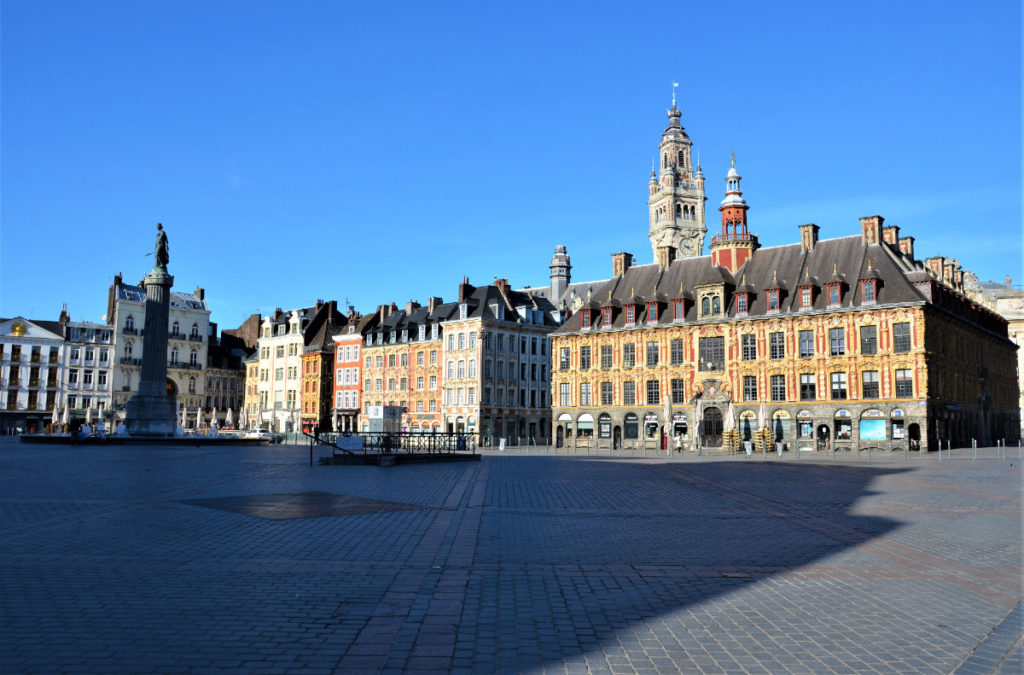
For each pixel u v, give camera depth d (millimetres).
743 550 14031
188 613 9445
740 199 78188
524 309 100000
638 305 79812
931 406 63500
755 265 75938
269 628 8867
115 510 18297
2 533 14844
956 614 9836
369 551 13461
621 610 9812
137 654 7973
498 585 11031
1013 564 12992
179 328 125688
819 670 7727
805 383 68750
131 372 119250
